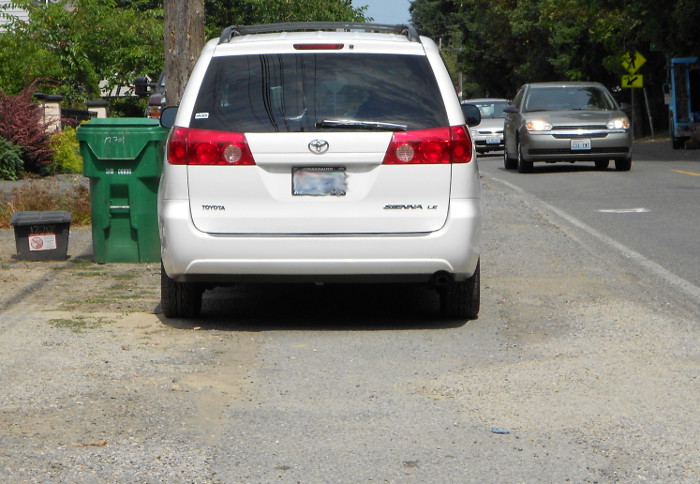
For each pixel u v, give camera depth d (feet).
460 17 245.45
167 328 27.78
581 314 29.25
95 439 18.30
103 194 38.50
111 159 38.17
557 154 80.94
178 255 26.35
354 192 26.17
